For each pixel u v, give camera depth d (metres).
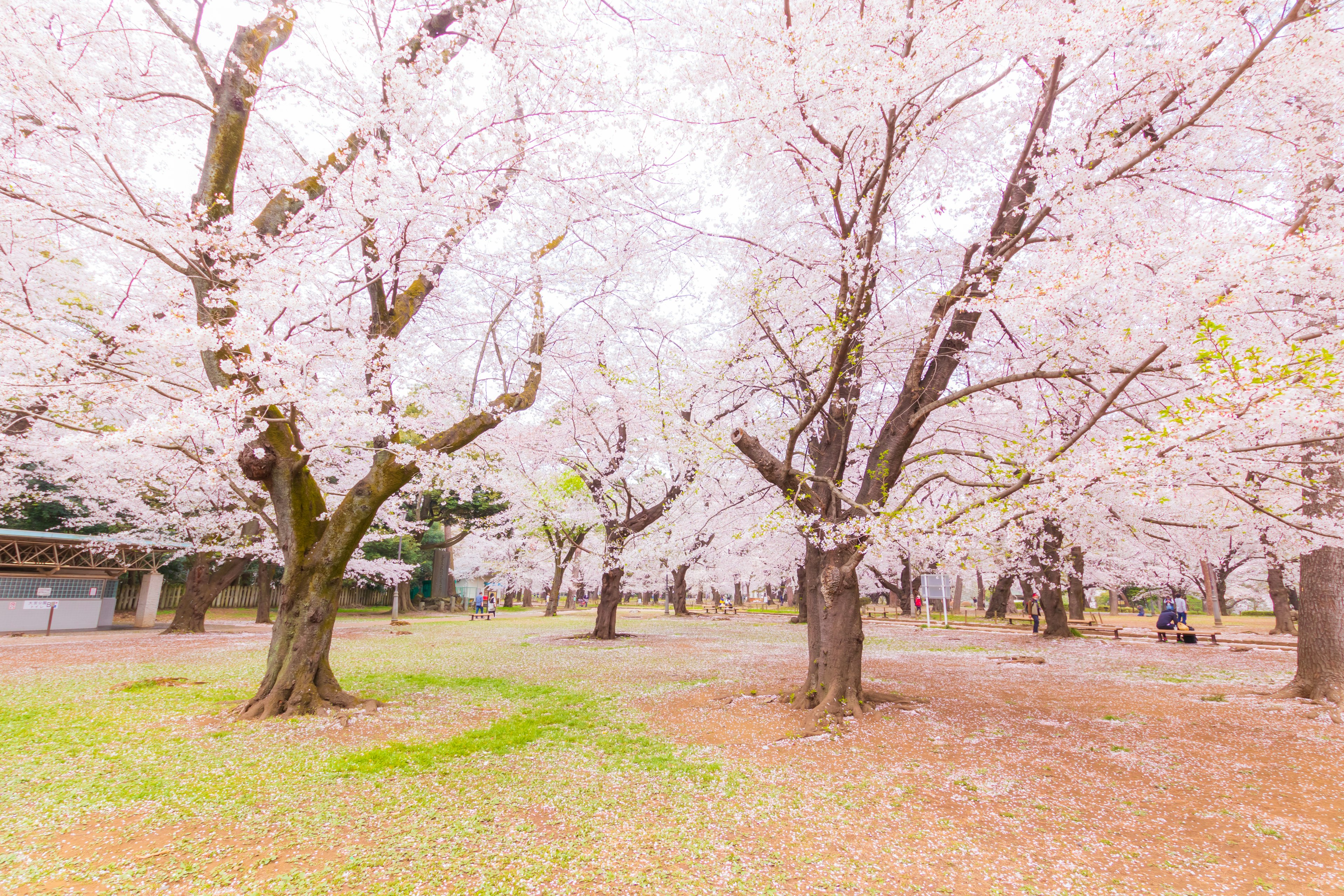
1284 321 6.01
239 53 7.04
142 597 20.09
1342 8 5.67
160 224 5.71
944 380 8.24
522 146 7.74
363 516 7.92
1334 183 6.64
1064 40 5.96
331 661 12.10
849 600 7.84
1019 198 8.05
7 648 13.62
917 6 6.23
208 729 6.64
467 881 3.57
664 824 4.39
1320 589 8.16
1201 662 12.77
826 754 6.01
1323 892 3.37
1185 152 7.45
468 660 12.71
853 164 7.70
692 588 41.62
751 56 6.19
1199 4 5.17
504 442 14.02
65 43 6.18
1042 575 18.80
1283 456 4.76
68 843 4.00
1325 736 6.37
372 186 6.48
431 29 7.77
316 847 3.99
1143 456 4.17
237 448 6.15
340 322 8.98
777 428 10.30
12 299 7.55
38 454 11.89
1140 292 5.03
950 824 4.36
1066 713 7.62
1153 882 3.52
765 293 8.01
